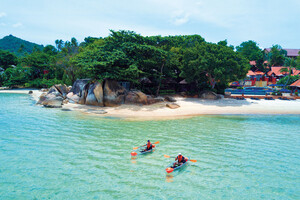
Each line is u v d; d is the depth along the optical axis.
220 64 41.28
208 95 45.81
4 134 20.41
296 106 39.44
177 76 52.25
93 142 18.66
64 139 19.30
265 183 12.20
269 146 18.45
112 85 37.34
